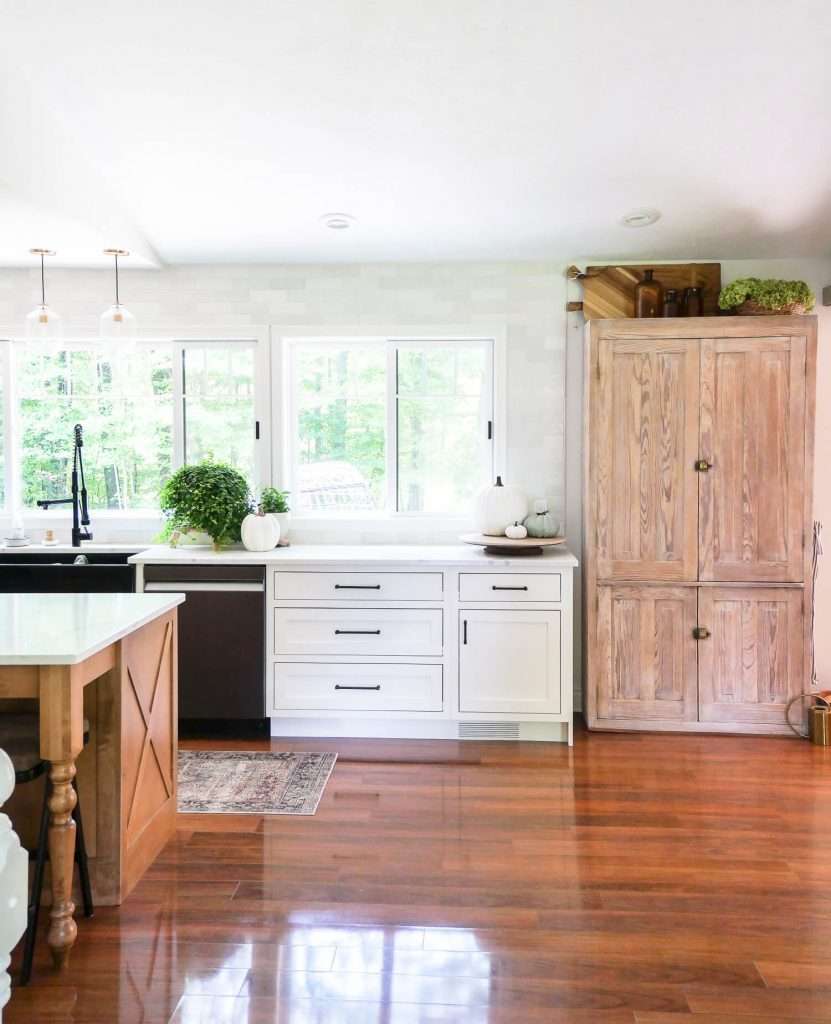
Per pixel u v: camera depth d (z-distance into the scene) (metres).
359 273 4.39
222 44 2.65
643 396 3.96
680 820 3.01
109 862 2.41
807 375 3.88
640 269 4.25
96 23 2.55
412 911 2.37
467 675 3.90
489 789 3.31
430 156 3.34
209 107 3.00
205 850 2.77
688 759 3.65
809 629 3.93
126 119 3.09
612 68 2.76
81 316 4.43
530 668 3.89
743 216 3.81
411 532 4.46
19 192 2.90
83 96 2.95
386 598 3.90
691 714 4.01
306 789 3.30
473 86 2.87
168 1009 1.94
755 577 3.94
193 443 4.55
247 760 3.65
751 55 2.69
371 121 3.09
